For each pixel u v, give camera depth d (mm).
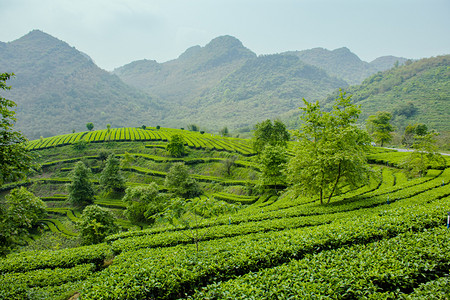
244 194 52625
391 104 143000
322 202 27109
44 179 67438
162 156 82562
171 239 19422
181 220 14422
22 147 14477
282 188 48250
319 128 26391
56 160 80188
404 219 15594
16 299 13703
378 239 14352
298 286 9570
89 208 32719
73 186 55656
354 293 9141
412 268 10266
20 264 18500
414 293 9031
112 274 12656
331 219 19906
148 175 69750
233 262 12609
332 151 24250
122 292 10812
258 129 61438
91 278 13992
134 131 106688
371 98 163375
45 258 19141
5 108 14117
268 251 13375
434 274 10359
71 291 14375
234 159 69875
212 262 12664
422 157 35250
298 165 26203
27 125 194000
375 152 57000
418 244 11977
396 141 92875
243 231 19391
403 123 116875
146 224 46656
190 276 11742
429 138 35188
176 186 55750
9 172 13766
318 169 24188
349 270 10422
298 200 31891
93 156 79938
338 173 25125
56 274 16828
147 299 11328
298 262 11844
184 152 82375
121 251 19156
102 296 10688
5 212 14305
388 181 36469
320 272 10469
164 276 11789
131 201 47281
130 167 73125
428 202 22438
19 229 14516
